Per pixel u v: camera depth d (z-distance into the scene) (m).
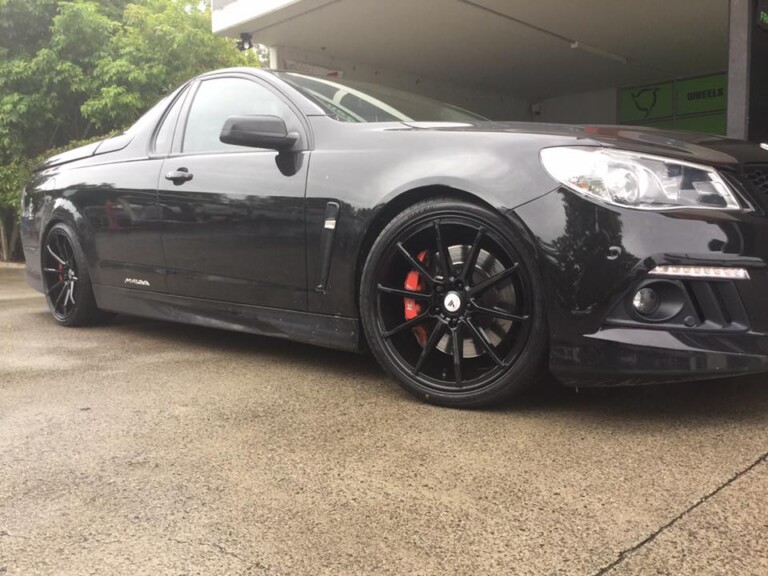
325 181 2.81
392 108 3.28
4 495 1.82
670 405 2.52
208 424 2.37
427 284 2.58
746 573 1.41
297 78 3.39
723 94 10.01
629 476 1.89
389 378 2.98
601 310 2.18
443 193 2.51
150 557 1.50
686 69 9.90
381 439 2.21
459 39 8.32
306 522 1.66
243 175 3.13
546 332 2.29
